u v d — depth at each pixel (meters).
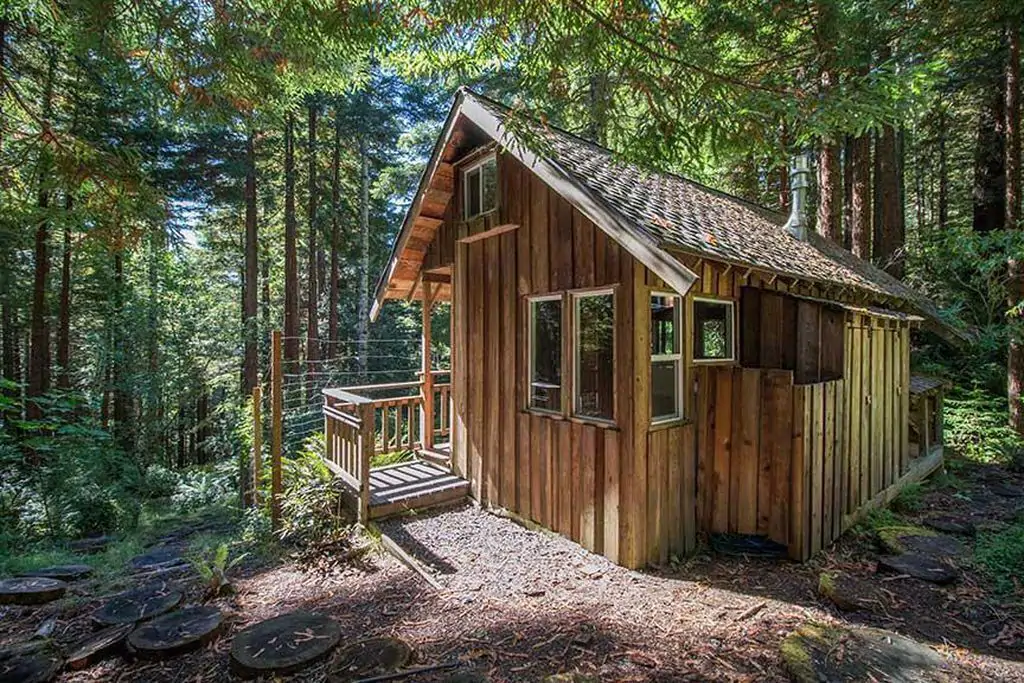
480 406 5.73
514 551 4.46
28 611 3.53
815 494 4.23
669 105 2.65
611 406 4.28
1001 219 9.72
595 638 2.99
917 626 3.05
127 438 12.95
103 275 12.50
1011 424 7.83
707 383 4.59
